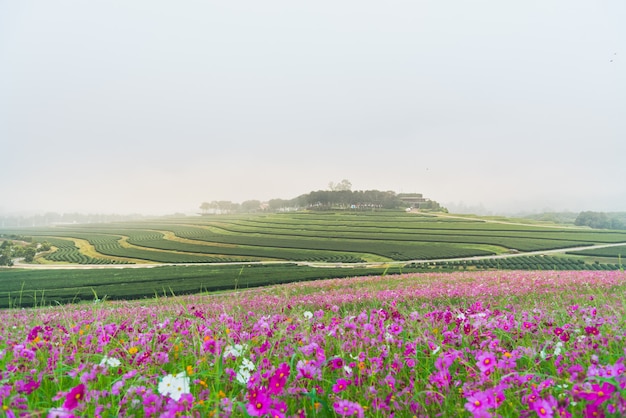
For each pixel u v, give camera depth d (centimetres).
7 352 533
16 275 8088
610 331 570
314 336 582
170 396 336
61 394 357
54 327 731
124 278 6912
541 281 2469
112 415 339
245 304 1919
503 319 646
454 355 444
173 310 1398
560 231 13162
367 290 2572
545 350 501
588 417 300
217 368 413
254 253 11350
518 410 351
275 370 400
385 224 16400
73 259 11875
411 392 405
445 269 7250
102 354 507
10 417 301
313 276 6294
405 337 549
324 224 17238
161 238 16100
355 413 334
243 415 347
